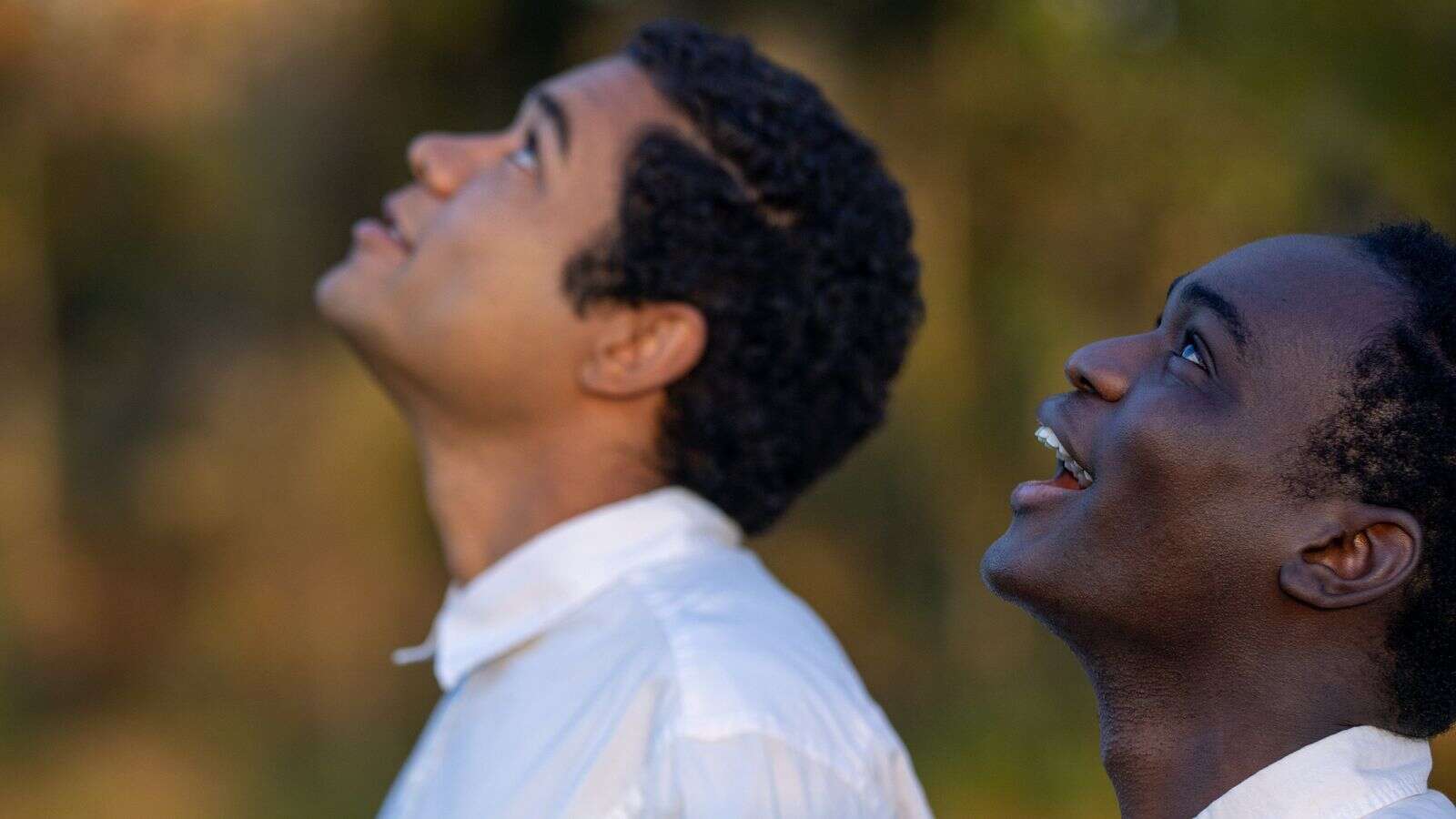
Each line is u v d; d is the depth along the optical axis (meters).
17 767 10.90
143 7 10.86
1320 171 10.16
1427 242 1.90
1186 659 1.87
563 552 3.23
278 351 11.52
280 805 10.59
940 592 11.45
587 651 3.08
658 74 3.42
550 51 11.41
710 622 2.96
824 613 11.38
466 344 3.28
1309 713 1.82
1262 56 10.29
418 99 11.21
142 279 11.70
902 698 11.27
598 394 3.33
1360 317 1.82
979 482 11.42
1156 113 10.72
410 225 3.48
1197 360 1.89
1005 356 11.30
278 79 10.88
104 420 11.92
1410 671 1.80
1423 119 9.75
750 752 2.73
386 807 3.44
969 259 11.25
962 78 11.08
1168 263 10.89
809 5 10.97
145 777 10.86
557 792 2.91
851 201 3.49
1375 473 1.77
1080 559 1.90
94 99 11.10
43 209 11.53
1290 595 1.79
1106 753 1.94
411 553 11.33
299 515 11.34
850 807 2.79
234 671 11.36
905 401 11.20
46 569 11.68
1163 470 1.84
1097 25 11.28
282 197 11.07
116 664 11.64
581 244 3.28
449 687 3.36
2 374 11.82
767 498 3.49
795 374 3.43
